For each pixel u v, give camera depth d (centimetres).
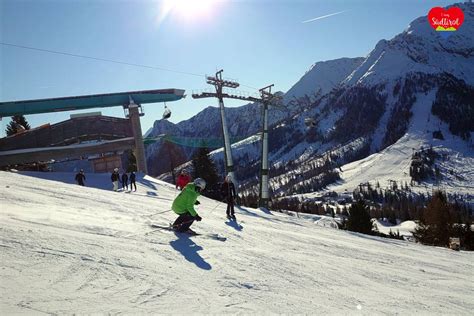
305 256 1012
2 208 937
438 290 873
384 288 798
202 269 686
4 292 443
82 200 1487
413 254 1548
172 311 473
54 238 697
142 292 521
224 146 3947
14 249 593
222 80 3941
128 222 1045
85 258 618
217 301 534
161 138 5394
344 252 1230
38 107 4803
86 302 457
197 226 1220
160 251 761
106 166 4988
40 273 522
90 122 5047
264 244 1089
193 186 1002
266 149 4222
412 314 632
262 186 4209
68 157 4862
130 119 5131
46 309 420
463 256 1809
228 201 1661
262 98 4188
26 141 4872
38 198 1302
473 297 852
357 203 5253
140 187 3409
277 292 625
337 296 665
